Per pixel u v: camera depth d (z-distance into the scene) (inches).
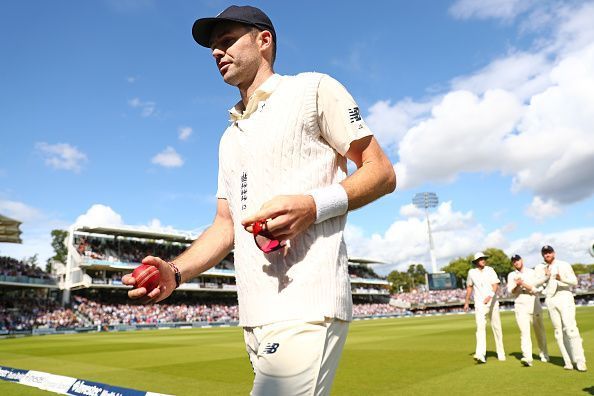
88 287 1747.0
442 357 356.2
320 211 48.7
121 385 276.5
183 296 2055.9
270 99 57.6
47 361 454.0
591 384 213.9
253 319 51.9
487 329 690.2
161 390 254.5
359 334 771.4
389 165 56.3
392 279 4097.0
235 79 62.3
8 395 226.5
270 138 54.9
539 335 295.0
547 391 202.7
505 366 280.5
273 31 64.9
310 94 54.9
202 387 263.0
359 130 54.4
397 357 375.9
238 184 59.4
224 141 65.9
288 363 46.6
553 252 262.7
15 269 1616.6
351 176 53.6
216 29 61.8
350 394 219.5
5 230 1540.4
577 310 1370.6
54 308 1633.9
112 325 1486.2
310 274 49.7
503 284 3191.4
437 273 2888.8
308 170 54.2
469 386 223.8
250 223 47.1
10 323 1421.0
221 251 71.3
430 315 2058.3
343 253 53.6
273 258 51.9
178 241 2081.7
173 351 537.6
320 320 47.9
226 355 469.1
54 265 2046.0
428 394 210.5
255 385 48.3
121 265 1798.7
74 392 219.5
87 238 1870.1
